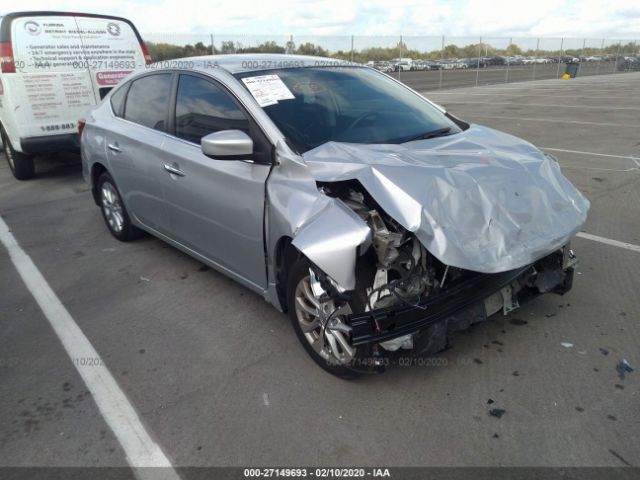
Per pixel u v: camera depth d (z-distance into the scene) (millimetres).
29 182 7520
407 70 24859
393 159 2729
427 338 2572
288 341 3242
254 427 2525
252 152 2943
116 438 2490
